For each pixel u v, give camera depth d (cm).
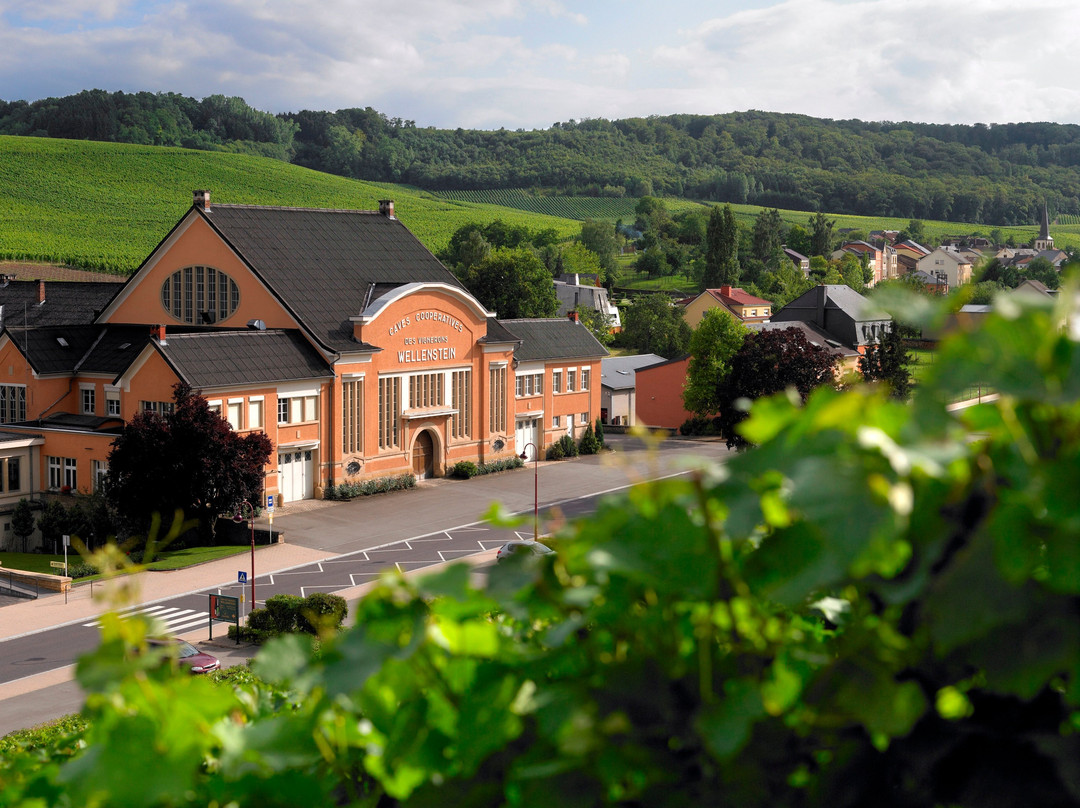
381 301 6369
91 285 8500
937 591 184
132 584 234
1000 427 184
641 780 221
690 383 8894
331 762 256
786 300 18675
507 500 6291
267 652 254
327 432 6169
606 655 241
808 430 186
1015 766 202
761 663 225
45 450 5959
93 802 220
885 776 212
